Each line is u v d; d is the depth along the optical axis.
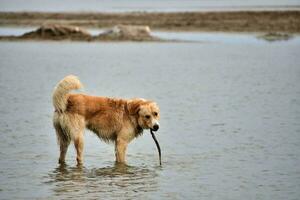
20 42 41.72
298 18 54.53
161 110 17.17
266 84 23.16
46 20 57.91
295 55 35.47
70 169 11.08
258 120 15.66
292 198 9.43
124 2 126.12
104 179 10.45
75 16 62.28
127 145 12.74
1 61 31.27
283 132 14.16
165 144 13.11
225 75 26.23
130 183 10.20
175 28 51.31
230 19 55.09
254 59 33.47
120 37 43.84
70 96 11.27
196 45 41.19
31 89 21.31
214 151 12.44
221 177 10.57
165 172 10.91
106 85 22.58
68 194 9.54
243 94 20.47
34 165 11.30
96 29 51.38
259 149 12.55
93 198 9.34
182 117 16.11
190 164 11.46
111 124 11.52
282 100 19.06
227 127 14.78
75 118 11.16
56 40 43.03
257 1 119.69
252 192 9.72
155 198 9.38
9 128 14.45
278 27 50.25
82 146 11.26
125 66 29.67
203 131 14.34
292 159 11.74
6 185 9.99
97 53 35.97
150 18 58.50
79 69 28.17
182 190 9.81
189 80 24.41
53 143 13.05
